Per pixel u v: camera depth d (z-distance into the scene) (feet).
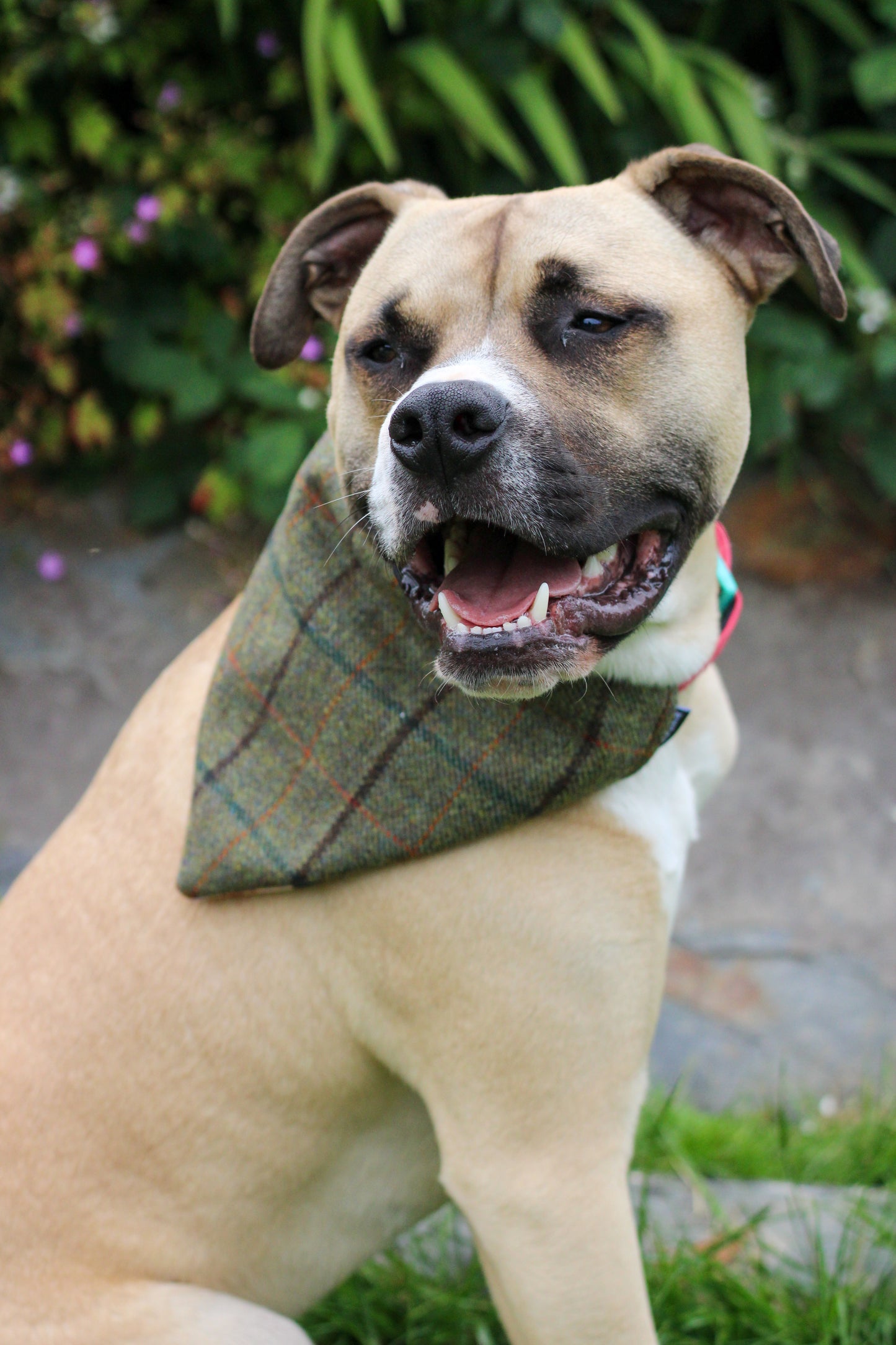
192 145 16.71
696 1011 12.20
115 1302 6.66
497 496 5.93
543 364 6.27
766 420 15.55
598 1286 6.35
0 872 13.25
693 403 6.46
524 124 16.87
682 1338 7.95
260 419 16.90
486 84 16.26
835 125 17.97
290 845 6.40
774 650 16.43
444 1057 6.53
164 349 16.39
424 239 6.73
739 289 7.02
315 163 15.43
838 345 17.03
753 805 14.66
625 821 6.53
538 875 6.34
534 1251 6.39
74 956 6.91
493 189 16.79
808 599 17.03
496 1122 6.46
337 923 6.61
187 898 6.78
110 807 7.20
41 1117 6.70
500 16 14.92
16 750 15.01
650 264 6.44
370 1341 7.95
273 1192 6.98
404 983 6.53
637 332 6.29
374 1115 7.11
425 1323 8.14
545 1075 6.36
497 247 6.45
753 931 13.24
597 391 6.26
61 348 17.39
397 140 16.92
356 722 6.38
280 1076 6.77
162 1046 6.70
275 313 7.57
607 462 6.23
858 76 15.76
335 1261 7.39
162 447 17.60
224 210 17.53
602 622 6.24
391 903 6.45
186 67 16.87
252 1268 7.12
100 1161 6.70
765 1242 8.59
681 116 15.15
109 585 17.01
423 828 6.26
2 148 16.83
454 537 6.48
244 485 16.79
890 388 16.49
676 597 6.81
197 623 16.60
